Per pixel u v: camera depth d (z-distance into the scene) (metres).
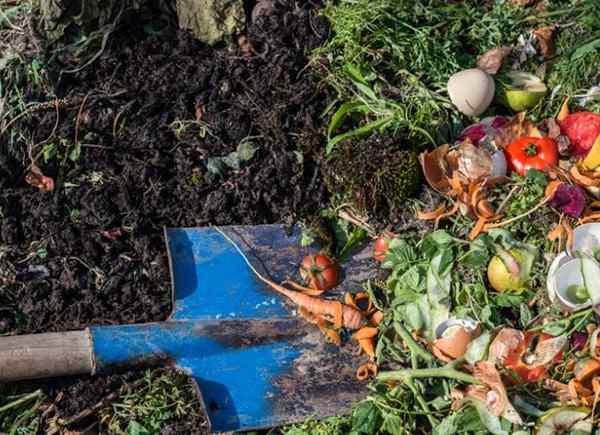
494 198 1.37
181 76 1.44
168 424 1.30
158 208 1.39
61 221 1.37
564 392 1.27
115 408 1.30
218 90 1.44
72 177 1.38
